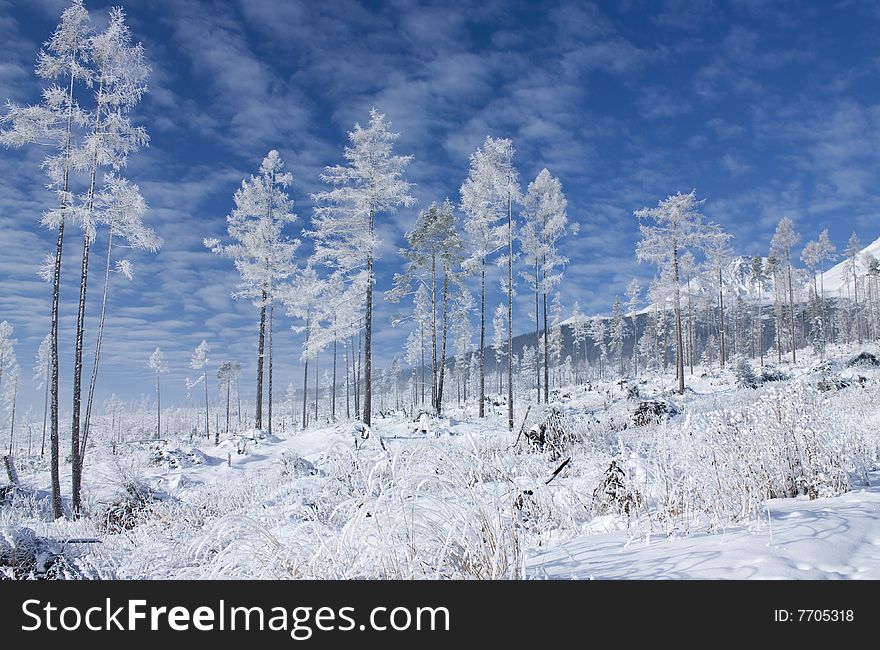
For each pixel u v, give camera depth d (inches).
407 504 134.0
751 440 207.8
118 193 595.5
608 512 206.2
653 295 1208.8
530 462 260.7
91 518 427.5
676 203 1159.0
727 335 2856.8
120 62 586.6
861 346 1979.6
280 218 1095.6
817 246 2620.6
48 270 544.1
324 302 1088.2
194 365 2475.4
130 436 2664.9
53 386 526.0
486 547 127.4
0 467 812.0
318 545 140.6
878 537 127.8
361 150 919.0
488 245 1077.8
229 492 430.9
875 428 335.9
